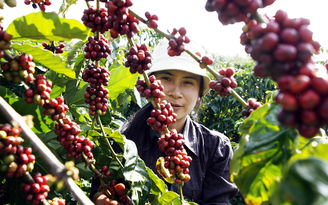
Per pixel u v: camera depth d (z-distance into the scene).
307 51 0.44
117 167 1.18
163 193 1.14
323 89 0.41
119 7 0.74
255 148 0.60
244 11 0.54
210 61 0.77
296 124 0.47
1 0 0.69
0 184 0.87
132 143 1.17
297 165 0.41
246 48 0.64
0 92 0.92
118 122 2.60
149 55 0.88
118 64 2.33
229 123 6.51
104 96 1.04
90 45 0.95
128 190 1.15
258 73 0.50
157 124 0.94
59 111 0.82
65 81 1.16
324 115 0.42
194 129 2.10
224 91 0.78
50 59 0.86
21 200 0.86
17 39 0.83
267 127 0.61
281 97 0.45
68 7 1.12
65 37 0.83
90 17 0.83
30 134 0.57
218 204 1.87
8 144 0.62
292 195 0.39
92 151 1.20
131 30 0.80
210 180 2.00
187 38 0.77
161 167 1.12
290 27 0.47
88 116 1.78
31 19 0.77
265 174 0.62
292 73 0.47
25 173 0.69
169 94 1.85
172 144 1.01
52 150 1.03
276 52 0.45
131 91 2.49
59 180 0.54
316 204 0.36
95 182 1.77
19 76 0.71
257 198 0.63
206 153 2.04
